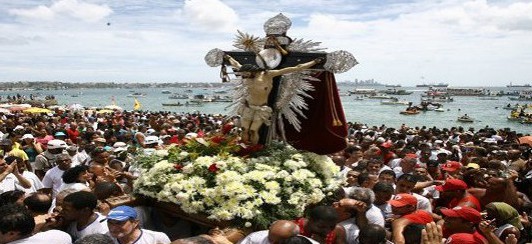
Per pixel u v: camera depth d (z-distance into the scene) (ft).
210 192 15.40
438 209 22.11
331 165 18.66
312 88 18.57
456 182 22.00
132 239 14.14
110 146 38.45
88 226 15.23
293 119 18.57
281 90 18.37
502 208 18.97
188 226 17.93
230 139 18.51
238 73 18.45
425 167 31.78
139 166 18.10
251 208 15.17
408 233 15.19
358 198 17.01
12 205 13.93
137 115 115.34
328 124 18.78
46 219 15.66
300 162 17.24
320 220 14.11
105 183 18.28
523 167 37.37
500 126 169.07
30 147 39.86
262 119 18.19
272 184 15.84
